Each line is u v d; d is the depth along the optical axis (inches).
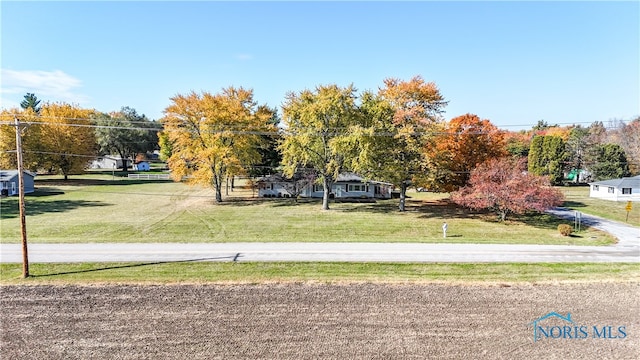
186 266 757.3
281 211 1551.4
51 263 765.9
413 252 875.4
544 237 1151.0
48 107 2603.3
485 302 620.4
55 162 2556.6
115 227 1189.7
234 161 1717.5
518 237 1141.7
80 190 2183.8
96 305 591.5
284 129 1633.9
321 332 522.6
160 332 518.0
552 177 2743.6
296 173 1925.4
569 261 824.9
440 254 861.8
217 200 1793.8
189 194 2082.9
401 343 498.9
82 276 698.2
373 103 1615.4
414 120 1461.6
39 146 2474.2
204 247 903.1
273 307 592.1
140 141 3388.3
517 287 679.7
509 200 1341.0
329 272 733.9
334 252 864.9
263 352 474.6
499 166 1413.6
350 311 581.9
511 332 532.1
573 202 1916.8
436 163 1526.8
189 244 933.8
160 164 4461.1
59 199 1822.1
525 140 3508.9
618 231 1258.6
